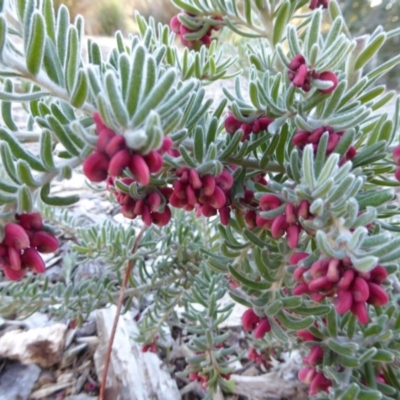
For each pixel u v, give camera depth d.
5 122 0.15
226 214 0.19
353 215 0.13
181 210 0.33
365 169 0.20
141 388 0.31
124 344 0.33
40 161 0.13
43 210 0.35
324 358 0.19
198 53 0.24
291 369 0.33
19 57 0.14
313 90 0.18
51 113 0.15
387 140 0.19
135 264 0.32
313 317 0.17
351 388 0.17
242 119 0.19
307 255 0.15
